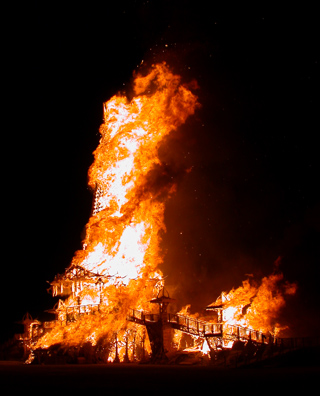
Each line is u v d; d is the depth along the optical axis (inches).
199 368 1144.2
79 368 1197.7
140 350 1576.0
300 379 753.0
